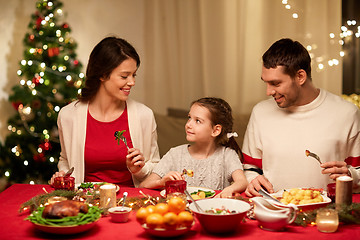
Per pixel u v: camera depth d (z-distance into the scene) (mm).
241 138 3820
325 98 2408
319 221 1658
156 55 4613
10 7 4676
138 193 2203
